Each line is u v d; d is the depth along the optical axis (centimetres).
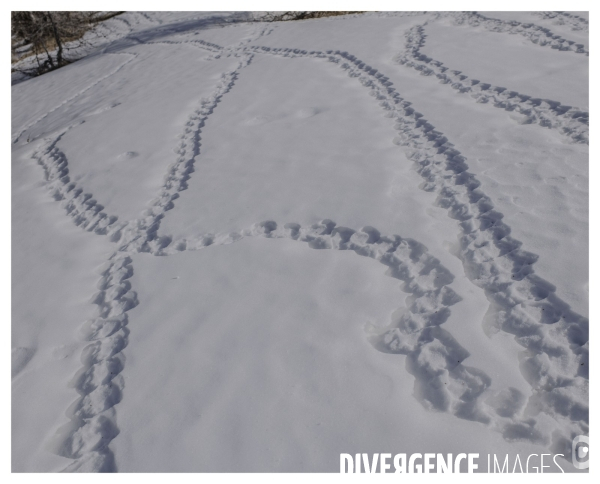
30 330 262
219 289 262
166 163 443
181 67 830
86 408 204
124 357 227
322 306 237
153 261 300
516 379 184
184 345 227
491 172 326
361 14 1005
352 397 187
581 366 182
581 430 163
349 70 620
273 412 186
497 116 418
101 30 1617
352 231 293
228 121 513
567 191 287
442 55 618
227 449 175
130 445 184
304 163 388
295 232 302
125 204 382
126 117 593
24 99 993
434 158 361
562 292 216
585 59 528
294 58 733
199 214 342
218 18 1380
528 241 252
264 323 232
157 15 1614
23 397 218
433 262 255
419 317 221
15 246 352
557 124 379
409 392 187
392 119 448
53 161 510
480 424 171
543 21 715
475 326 210
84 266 314
